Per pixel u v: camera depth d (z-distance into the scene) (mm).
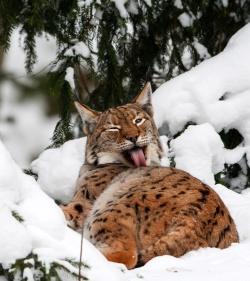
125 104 12930
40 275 6453
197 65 13531
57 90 12852
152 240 8758
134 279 7223
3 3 12500
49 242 6648
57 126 13117
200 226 8797
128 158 11461
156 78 14891
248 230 10656
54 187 12695
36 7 12438
